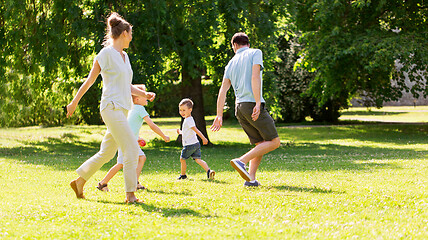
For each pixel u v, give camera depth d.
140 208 4.44
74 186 5.13
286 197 4.98
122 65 4.80
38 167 9.13
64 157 12.34
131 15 13.84
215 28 14.12
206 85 31.39
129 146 4.79
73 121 29.50
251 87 5.89
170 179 7.36
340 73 21.09
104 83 4.80
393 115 33.72
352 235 3.40
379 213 4.20
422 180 6.62
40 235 3.40
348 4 21.64
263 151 5.88
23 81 18.03
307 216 4.07
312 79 25.83
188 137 7.41
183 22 14.66
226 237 3.34
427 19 21.00
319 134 22.22
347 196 5.07
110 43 4.91
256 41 16.03
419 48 18.77
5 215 4.05
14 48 15.75
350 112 38.16
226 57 15.35
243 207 4.45
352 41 20.11
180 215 4.12
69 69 16.91
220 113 6.05
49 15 15.14
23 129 25.70
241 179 7.17
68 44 15.31
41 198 5.10
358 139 19.67
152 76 14.23
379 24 21.67
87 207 4.49
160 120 32.44
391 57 18.48
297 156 12.45
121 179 7.22
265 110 5.92
